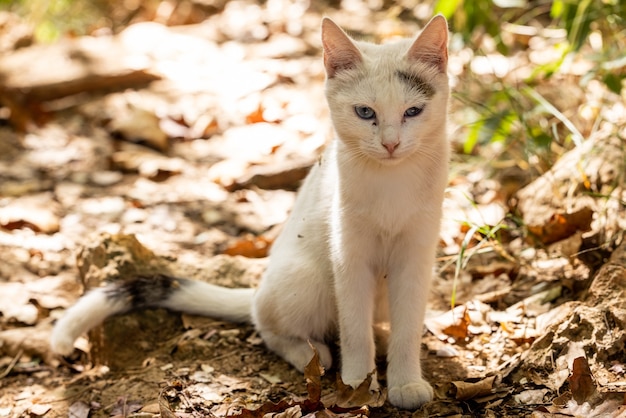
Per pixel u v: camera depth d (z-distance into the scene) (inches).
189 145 84.0
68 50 94.3
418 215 59.2
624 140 69.8
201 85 90.7
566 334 60.0
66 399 62.4
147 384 62.1
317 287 62.2
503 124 73.8
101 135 84.7
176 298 65.9
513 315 64.3
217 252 73.5
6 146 83.7
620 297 60.6
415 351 60.1
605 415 56.2
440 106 58.9
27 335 66.8
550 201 69.5
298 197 64.5
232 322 66.0
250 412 58.3
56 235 75.0
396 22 99.0
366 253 59.9
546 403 58.1
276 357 63.6
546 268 67.3
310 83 89.9
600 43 83.7
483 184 76.0
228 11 108.7
